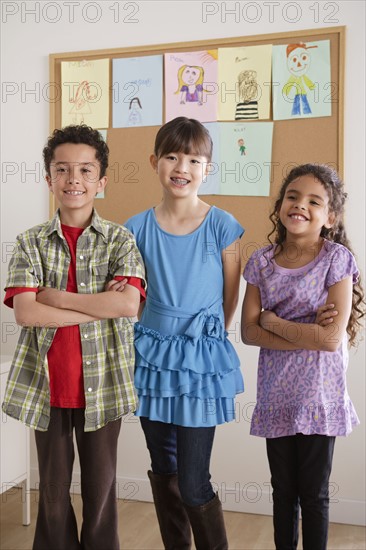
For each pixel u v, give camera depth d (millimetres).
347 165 2518
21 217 2920
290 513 1813
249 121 2613
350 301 1779
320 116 2537
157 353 1820
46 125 2875
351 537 2418
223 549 1871
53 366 1777
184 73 2682
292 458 1812
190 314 1831
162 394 1810
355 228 2512
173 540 1980
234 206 2637
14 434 2449
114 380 1801
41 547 1812
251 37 2600
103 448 1804
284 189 1898
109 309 1745
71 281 1805
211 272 1863
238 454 2680
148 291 1896
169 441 1940
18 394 1788
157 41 2725
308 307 1797
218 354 1844
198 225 1895
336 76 2516
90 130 1885
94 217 1838
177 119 1883
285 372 1787
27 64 2887
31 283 1769
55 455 1796
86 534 1818
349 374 2529
